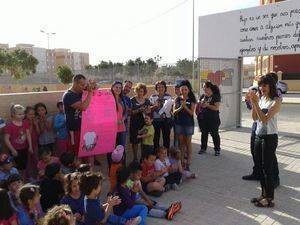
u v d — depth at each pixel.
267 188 5.39
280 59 33.09
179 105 7.33
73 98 5.84
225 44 12.36
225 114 12.33
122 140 6.81
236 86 12.61
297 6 10.41
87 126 6.02
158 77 28.78
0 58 44.44
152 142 7.32
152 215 5.07
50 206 4.81
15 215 3.85
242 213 5.21
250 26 11.60
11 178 4.42
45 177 4.96
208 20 12.70
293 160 8.19
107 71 31.39
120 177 4.81
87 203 4.14
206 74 11.46
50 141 6.59
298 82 32.47
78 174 4.34
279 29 10.91
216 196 5.91
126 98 7.19
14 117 5.89
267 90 5.16
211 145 9.76
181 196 5.92
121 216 4.74
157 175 5.94
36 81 41.12
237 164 7.85
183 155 7.39
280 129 12.40
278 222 4.90
